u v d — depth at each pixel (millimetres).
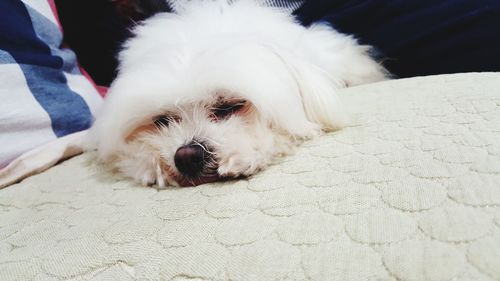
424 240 171
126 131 297
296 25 354
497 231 168
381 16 405
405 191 191
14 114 287
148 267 184
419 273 156
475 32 357
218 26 318
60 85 335
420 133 233
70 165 301
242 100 286
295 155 257
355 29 412
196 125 284
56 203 240
